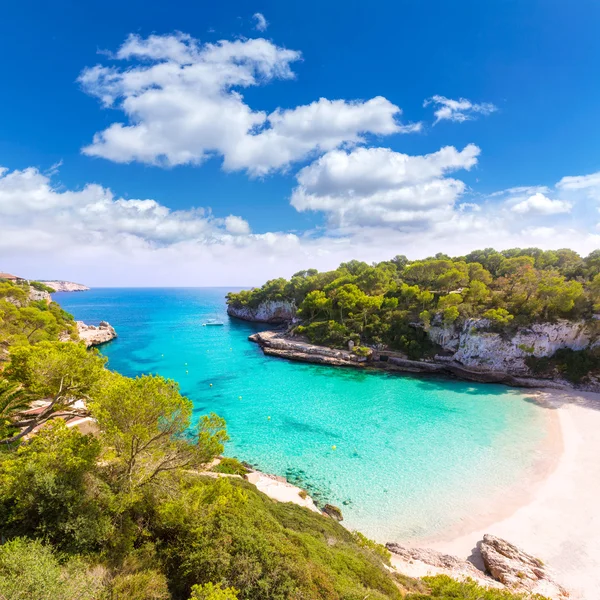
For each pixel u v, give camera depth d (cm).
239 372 7175
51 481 1322
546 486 3225
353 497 3053
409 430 4431
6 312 5512
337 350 8169
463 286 9025
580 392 5938
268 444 4022
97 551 1312
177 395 1730
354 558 1806
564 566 2336
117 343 10094
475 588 1702
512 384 6419
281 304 13675
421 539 2619
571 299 6450
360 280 10594
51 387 2303
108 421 1552
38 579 938
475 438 4200
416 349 7688
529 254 11162
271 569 1321
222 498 1588
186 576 1309
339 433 4328
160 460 1655
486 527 2733
